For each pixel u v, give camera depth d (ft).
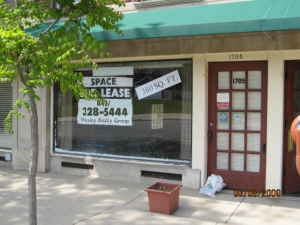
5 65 13.01
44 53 12.98
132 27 22.47
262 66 23.15
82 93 13.56
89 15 14.07
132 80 26.71
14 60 13.06
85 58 13.69
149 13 24.63
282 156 22.66
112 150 27.61
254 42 20.75
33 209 13.70
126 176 26.43
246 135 23.71
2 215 19.93
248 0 22.75
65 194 23.44
